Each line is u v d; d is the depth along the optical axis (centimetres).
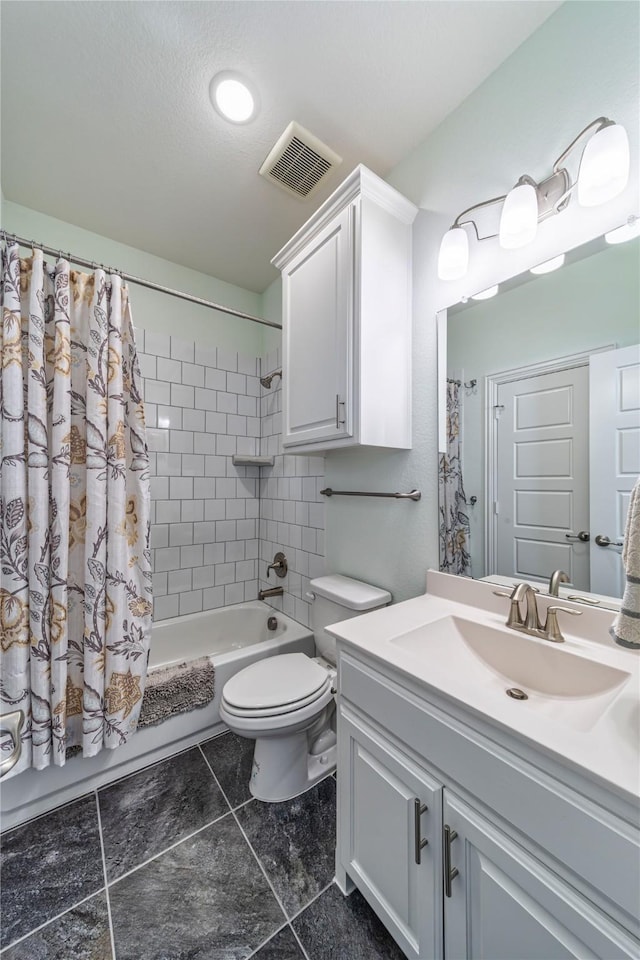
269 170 153
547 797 57
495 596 113
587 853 53
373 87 119
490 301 117
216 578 242
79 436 137
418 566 139
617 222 90
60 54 110
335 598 148
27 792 126
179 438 227
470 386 122
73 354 137
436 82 118
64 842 118
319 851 115
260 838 119
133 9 100
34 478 122
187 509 230
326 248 137
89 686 127
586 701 80
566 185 98
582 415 96
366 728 92
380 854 87
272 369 247
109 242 200
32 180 159
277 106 125
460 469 125
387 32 104
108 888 104
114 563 133
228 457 247
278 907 99
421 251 138
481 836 66
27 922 97
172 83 119
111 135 137
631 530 65
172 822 125
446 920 72
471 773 68
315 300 143
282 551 232
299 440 151
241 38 106
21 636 119
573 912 54
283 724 126
